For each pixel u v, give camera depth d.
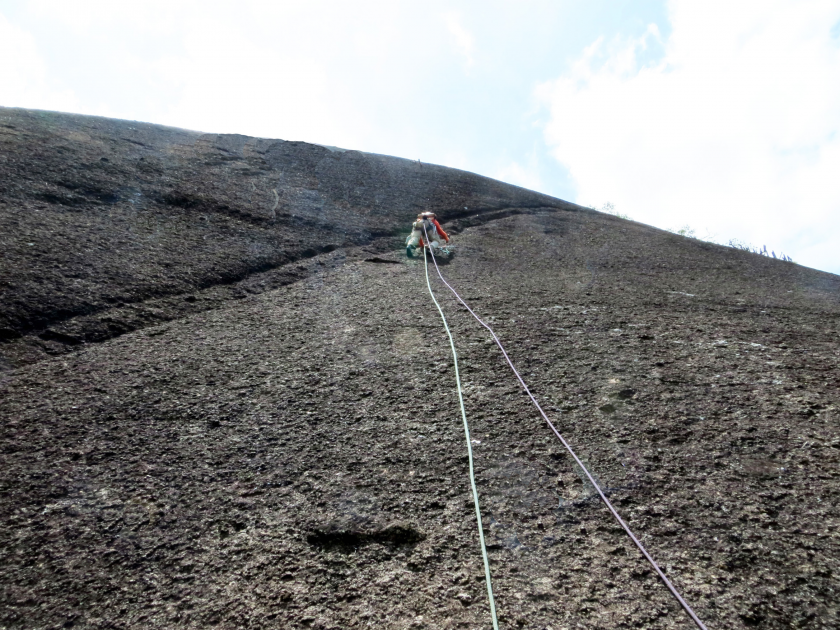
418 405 3.31
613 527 2.21
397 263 7.62
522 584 1.94
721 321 5.13
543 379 3.62
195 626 1.80
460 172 15.61
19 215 6.13
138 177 8.55
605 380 3.57
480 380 3.62
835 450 2.64
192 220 7.61
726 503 2.31
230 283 5.89
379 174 13.38
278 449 2.85
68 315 4.39
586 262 8.34
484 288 6.22
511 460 2.70
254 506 2.41
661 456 2.67
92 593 1.93
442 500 2.42
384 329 4.70
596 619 1.78
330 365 3.92
